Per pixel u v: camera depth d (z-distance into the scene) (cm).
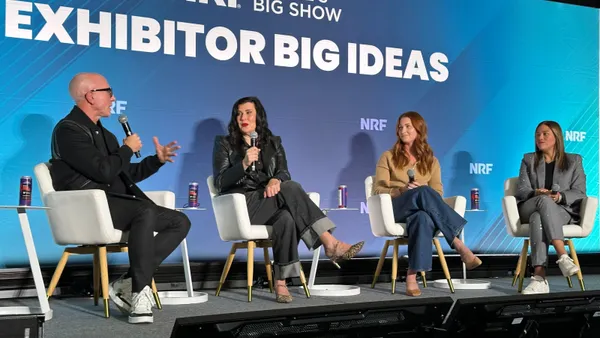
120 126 466
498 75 575
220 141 428
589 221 465
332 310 203
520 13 583
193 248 484
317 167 518
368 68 536
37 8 447
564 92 596
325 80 523
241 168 402
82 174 355
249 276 405
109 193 354
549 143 476
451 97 559
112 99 373
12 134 440
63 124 356
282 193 400
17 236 440
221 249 491
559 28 595
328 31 525
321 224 394
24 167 442
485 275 555
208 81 491
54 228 353
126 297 346
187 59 485
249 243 406
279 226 396
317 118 519
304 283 423
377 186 466
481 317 222
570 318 240
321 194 518
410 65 548
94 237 343
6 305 399
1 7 438
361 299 416
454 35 563
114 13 466
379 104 538
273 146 434
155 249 351
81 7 458
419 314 219
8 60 439
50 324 326
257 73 504
